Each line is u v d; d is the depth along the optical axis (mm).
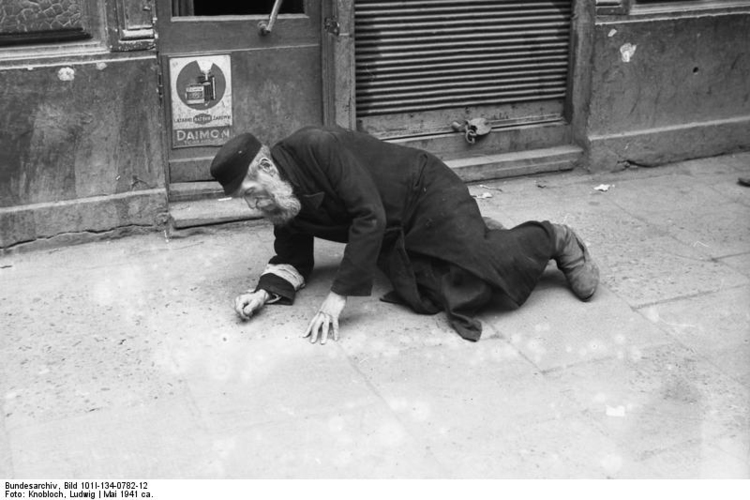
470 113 5492
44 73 4238
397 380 3416
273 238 4656
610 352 3645
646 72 5641
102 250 4492
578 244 3969
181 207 4758
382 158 3752
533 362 3559
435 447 3047
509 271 3744
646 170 5816
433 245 3764
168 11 4562
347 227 3748
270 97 4938
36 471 2896
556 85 5660
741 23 5828
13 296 3998
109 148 4477
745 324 3881
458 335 3730
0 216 4344
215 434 3092
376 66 5109
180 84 4703
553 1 5461
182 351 3584
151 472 2904
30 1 4145
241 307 3770
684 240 4719
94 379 3393
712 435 3135
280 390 3340
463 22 5250
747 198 5328
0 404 3232
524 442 3080
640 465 2973
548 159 5609
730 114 6051
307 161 3502
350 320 3826
